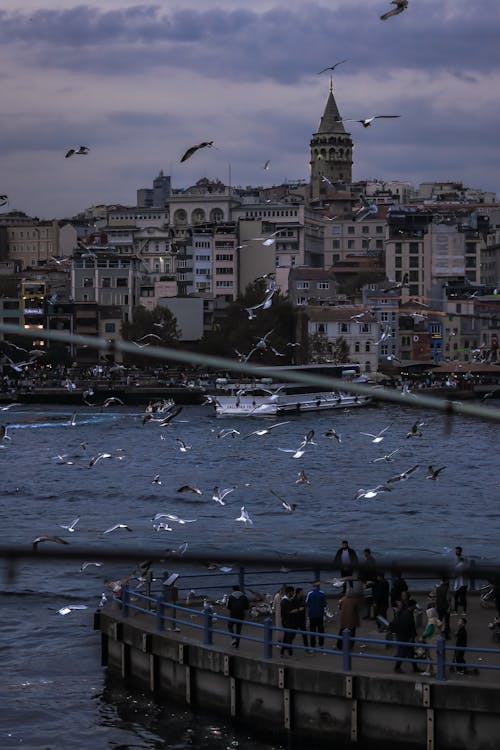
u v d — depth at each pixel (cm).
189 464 14662
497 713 4203
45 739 4966
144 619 5366
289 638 4772
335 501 11375
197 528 9819
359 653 4556
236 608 4931
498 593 4884
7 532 9675
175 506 11138
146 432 19200
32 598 6969
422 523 10056
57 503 11331
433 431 19638
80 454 15775
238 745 4688
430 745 4284
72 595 7062
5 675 5712
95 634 6378
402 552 8650
